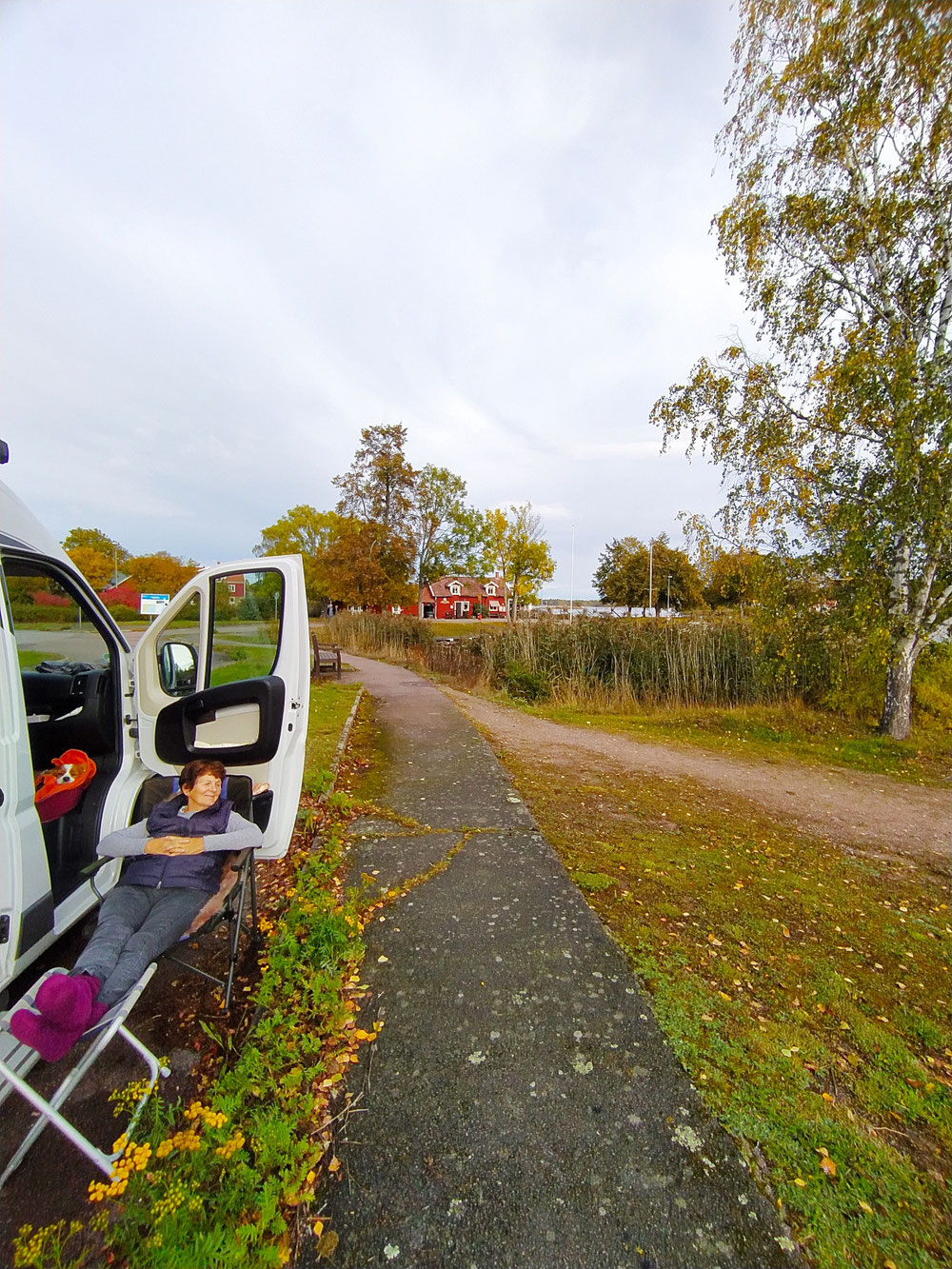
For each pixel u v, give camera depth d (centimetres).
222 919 286
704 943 354
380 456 3788
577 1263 171
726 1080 242
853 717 1198
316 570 4462
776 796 733
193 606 381
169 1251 164
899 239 970
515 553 5366
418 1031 263
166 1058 246
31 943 237
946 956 375
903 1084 252
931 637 1101
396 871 416
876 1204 194
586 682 1399
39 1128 192
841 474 1042
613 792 665
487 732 939
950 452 909
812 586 1076
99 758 331
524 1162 202
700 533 1166
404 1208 186
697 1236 180
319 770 633
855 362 931
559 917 362
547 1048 255
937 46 824
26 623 298
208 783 296
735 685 1355
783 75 968
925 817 698
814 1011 301
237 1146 187
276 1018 258
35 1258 165
